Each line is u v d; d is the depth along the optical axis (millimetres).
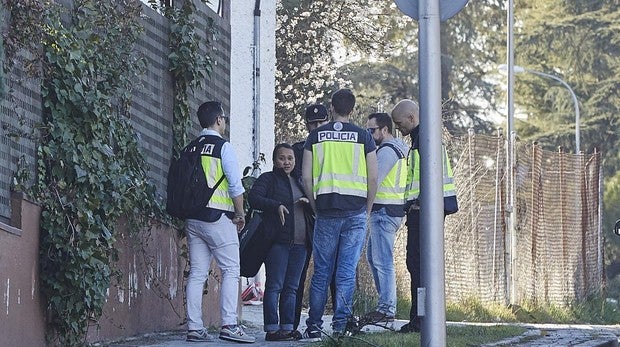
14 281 22922
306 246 30016
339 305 28875
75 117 25375
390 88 126375
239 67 48812
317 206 28797
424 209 22922
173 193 28359
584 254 56781
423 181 22953
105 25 27422
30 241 23859
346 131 28922
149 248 29844
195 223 28250
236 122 48688
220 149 28141
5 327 22406
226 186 28266
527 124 148875
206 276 28750
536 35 148875
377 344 25953
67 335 25094
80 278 24812
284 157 29750
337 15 70688
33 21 23750
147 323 29828
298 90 68688
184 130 32406
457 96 148000
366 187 28891
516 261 51656
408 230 29844
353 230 28828
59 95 24859
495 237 50531
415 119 29969
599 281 58344
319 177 28797
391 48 73000
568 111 148250
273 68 50469
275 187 29766
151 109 30453
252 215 30922
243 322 36031
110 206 26609
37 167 24344
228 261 28453
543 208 54406
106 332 27344
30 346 23766
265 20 50188
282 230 29578
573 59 148625
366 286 46406
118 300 27969
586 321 54125
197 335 28516
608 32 147625
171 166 28672
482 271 50281
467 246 49875
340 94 29109
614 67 148125
